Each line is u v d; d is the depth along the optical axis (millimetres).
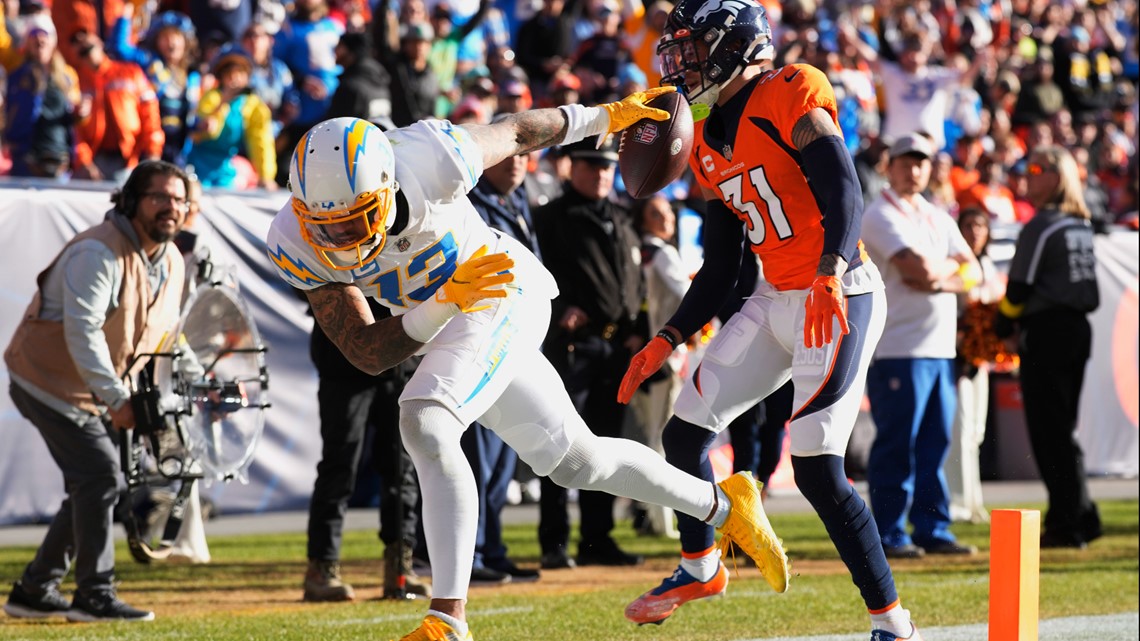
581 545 24047
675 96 13953
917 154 24656
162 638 16109
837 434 13703
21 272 26047
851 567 13773
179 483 23984
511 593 20406
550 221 23562
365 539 27688
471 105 31312
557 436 13398
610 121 13555
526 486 34844
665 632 16656
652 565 23938
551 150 29625
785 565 14594
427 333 12344
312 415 29188
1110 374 36281
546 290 13648
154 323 18438
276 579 22109
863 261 14227
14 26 33406
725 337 14828
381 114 31672
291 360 28844
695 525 15031
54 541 18297
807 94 13641
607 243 23516
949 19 52094
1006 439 38000
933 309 24547
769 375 14727
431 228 12547
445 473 12453
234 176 31719
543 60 41406
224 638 16031
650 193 13984
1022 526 11656
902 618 13766
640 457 13836
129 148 31188
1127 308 36438
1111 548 26094
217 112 31312
